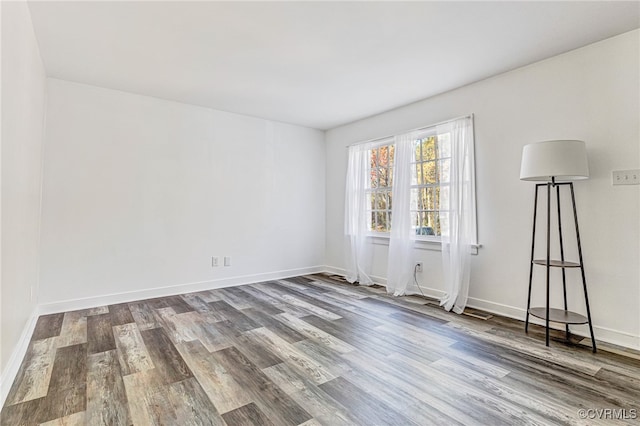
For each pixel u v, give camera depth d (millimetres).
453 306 3363
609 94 2516
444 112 3674
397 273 4039
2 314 1745
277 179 4895
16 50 1887
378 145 4500
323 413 1673
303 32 2438
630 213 2430
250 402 1761
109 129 3541
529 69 2969
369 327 2893
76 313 3217
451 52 2746
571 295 2730
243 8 2137
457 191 3418
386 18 2252
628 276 2438
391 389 1901
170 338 2621
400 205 4027
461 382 1979
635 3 2072
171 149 3945
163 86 3486
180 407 1712
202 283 4176
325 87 3518
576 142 2377
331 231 5340
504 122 3146
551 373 2082
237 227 4484
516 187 3068
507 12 2178
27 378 1985
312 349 2436
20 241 2174
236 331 2783
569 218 2734
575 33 2445
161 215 3871
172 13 2189
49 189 3203
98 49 2686
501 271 3188
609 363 2205
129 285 3654
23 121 2150
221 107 4207
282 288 4301
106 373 2057
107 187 3523
